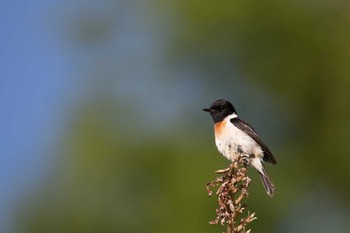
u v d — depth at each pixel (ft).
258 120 66.08
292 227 63.46
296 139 66.44
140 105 63.21
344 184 66.64
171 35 65.10
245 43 64.69
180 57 65.10
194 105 64.90
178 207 58.39
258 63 65.00
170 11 64.28
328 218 66.85
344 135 66.28
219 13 63.36
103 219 59.72
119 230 59.57
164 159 60.64
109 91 63.52
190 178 59.21
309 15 65.46
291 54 65.10
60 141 61.36
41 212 60.08
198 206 57.88
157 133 62.18
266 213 60.34
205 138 62.39
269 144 66.08
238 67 65.16
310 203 66.08
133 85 64.18
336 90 66.18
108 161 60.39
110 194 59.93
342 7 65.92
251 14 63.77
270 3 63.93
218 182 26.99
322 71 65.87
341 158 66.28
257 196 60.08
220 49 64.54
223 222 26.32
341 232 66.74
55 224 60.03
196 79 65.41
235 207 26.32
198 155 60.80
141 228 59.21
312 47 65.31
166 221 58.54
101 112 62.34
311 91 65.92
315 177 66.13
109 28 65.16
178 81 65.21
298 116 66.28
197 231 57.47
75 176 60.23
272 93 65.51
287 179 64.64
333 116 66.28
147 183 60.29
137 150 61.00
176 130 62.59
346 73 65.72
